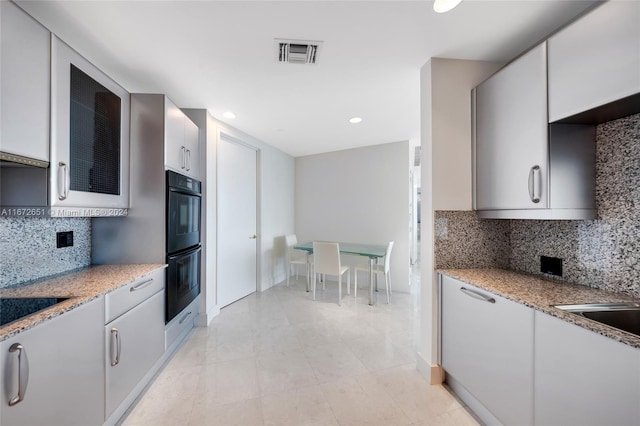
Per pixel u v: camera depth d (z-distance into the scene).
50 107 1.32
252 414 1.57
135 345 1.64
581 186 1.37
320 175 4.81
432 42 1.67
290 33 1.57
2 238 1.42
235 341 2.47
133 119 1.97
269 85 2.21
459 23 1.49
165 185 2.00
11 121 1.15
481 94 1.78
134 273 1.72
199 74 2.03
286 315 3.11
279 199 4.57
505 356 1.32
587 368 0.97
